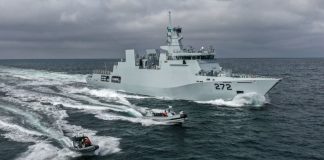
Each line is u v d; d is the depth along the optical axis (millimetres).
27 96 52219
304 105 51000
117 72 60031
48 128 33281
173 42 53219
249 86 45125
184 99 50031
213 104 47188
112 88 61531
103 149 28234
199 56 51094
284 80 94250
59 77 88938
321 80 94500
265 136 33188
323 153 28109
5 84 68000
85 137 28297
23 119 36281
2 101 46656
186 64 48469
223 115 41469
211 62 52250
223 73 49281
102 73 66062
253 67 176750
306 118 41562
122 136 32344
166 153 28031
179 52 51281
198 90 47938
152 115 38750
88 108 44281
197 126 36656
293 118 41406
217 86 46500
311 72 132500
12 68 134500
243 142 31203
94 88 63500
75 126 35031
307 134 34000
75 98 51781
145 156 27203
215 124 37531
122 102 48938
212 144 30562
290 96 61125
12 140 29219
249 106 46062
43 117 37844
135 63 56469
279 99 57188
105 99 51469
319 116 42906
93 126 35500
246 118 40281
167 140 31609
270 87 44469
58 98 51219
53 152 26656
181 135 33312
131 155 27297
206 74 48531
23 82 73000
